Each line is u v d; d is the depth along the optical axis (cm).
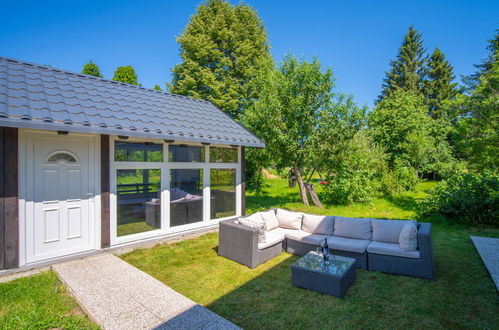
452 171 1834
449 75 3403
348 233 574
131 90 808
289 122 1070
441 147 2083
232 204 882
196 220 772
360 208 1123
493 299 384
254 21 2122
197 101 1002
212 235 743
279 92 1074
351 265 439
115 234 601
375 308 364
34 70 652
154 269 504
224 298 397
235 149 891
